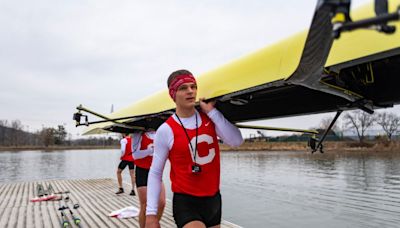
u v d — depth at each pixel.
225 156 44.84
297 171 21.81
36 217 6.46
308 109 2.76
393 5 1.40
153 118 3.95
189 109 2.46
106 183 12.14
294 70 1.76
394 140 49.62
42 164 36.31
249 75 2.12
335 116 2.58
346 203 10.76
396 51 1.51
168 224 5.77
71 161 42.44
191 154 2.40
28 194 9.50
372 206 10.24
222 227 5.64
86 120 3.31
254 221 8.70
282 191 13.57
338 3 1.08
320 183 15.72
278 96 2.65
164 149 2.50
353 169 21.95
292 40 1.86
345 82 1.95
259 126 3.16
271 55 1.98
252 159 37.06
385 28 1.10
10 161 41.94
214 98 2.44
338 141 51.47
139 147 4.27
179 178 2.43
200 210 2.39
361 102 2.22
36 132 120.25
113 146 120.69
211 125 2.52
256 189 14.22
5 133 119.25
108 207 7.48
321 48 1.53
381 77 1.99
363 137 50.94
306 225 8.24
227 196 12.48
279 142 63.00
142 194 4.20
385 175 18.22
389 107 2.30
